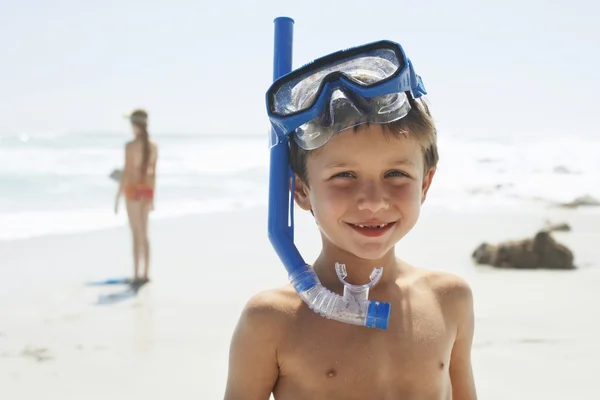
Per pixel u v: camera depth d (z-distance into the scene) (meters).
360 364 1.72
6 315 5.05
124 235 8.62
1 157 18.53
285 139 1.75
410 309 1.83
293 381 1.75
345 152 1.62
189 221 9.49
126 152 6.55
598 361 3.76
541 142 18.95
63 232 8.83
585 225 8.73
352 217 1.63
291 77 1.66
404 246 7.21
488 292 5.30
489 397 3.27
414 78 1.60
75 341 4.43
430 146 1.77
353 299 1.59
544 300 5.05
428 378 1.78
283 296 1.80
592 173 13.88
